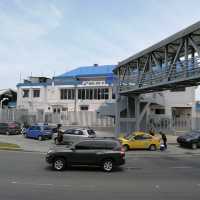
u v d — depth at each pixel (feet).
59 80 229.86
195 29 98.89
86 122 196.65
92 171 71.20
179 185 55.57
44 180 58.13
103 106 192.95
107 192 48.65
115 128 164.55
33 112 215.92
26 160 85.15
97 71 239.71
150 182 58.34
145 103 176.96
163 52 130.00
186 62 105.70
